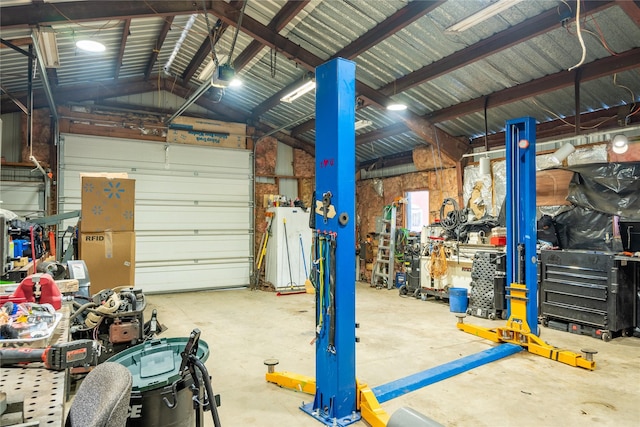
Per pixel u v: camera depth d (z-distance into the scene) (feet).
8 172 21.25
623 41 12.96
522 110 18.43
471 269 19.11
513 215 13.55
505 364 11.55
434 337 14.34
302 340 14.08
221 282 26.35
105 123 23.53
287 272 25.05
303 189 30.01
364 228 30.04
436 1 12.77
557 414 8.53
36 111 21.97
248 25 15.79
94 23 15.23
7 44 12.11
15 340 4.11
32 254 11.91
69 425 3.00
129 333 10.54
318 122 8.82
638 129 15.40
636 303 14.43
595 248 15.89
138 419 5.32
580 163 17.03
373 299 21.76
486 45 14.44
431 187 24.43
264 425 8.14
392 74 18.42
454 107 19.63
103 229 15.21
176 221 25.18
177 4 14.19
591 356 11.23
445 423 8.15
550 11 12.19
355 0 14.11
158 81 24.57
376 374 10.86
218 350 12.94
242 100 26.08
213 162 26.50
